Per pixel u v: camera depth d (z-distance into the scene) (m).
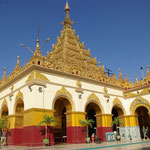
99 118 29.56
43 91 22.80
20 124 25.88
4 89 30.28
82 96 27.09
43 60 24.11
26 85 23.59
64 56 35.38
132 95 33.12
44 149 16.39
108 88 31.75
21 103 25.86
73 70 27.61
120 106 32.97
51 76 24.33
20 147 19.72
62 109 31.02
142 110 36.75
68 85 25.83
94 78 29.78
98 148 16.30
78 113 25.64
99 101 29.38
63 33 44.38
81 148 16.61
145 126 36.78
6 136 26.77
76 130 24.86
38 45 24.58
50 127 22.36
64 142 27.91
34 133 20.72
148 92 30.86
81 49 42.19
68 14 48.16
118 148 15.72
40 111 21.84
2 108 29.73
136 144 20.33
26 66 24.52
